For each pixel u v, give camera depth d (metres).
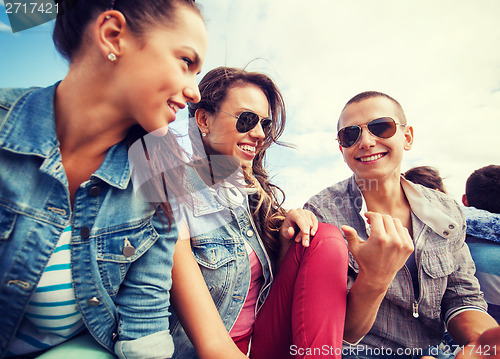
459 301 1.34
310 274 0.97
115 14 0.64
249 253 1.15
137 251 0.79
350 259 1.30
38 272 0.69
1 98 0.70
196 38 0.72
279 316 1.06
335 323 0.93
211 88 1.43
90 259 0.74
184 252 0.93
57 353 0.73
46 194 0.70
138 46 0.67
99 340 0.78
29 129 0.70
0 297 0.67
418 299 1.32
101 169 0.76
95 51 0.68
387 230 0.92
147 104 0.71
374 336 1.35
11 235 0.67
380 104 1.42
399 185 1.46
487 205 1.62
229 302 1.04
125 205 0.79
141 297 0.80
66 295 0.73
